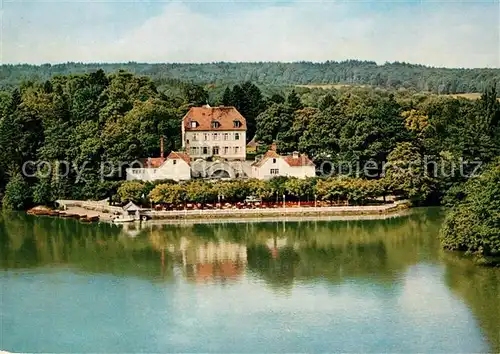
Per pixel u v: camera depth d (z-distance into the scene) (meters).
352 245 142.12
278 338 90.44
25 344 90.69
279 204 184.75
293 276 118.00
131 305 104.19
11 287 114.75
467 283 110.75
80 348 89.19
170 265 127.19
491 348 86.00
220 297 107.12
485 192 115.00
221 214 178.62
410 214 181.12
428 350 85.81
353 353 85.62
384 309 99.75
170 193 181.75
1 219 182.25
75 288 113.44
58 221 177.38
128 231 162.00
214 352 86.88
